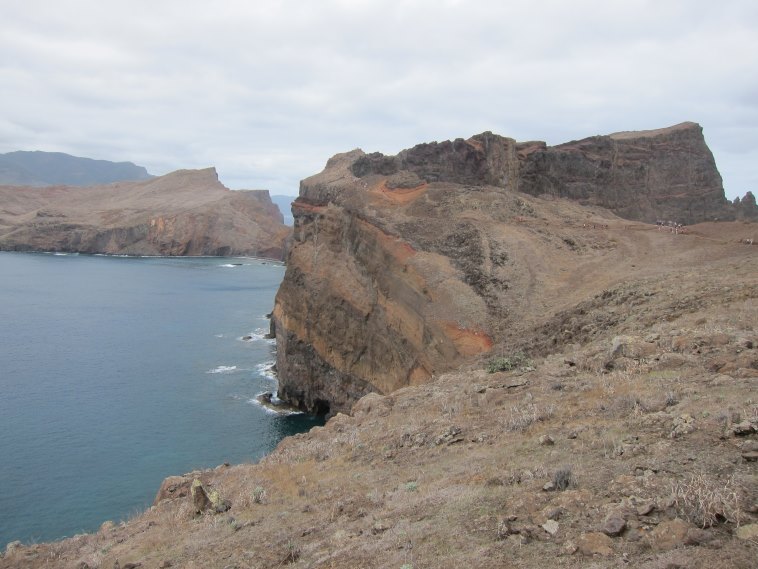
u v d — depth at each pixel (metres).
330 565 8.29
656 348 15.21
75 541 14.06
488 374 19.20
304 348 48.16
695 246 39.59
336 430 17.95
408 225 45.09
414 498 10.06
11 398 45.09
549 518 7.62
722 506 6.71
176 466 33.91
